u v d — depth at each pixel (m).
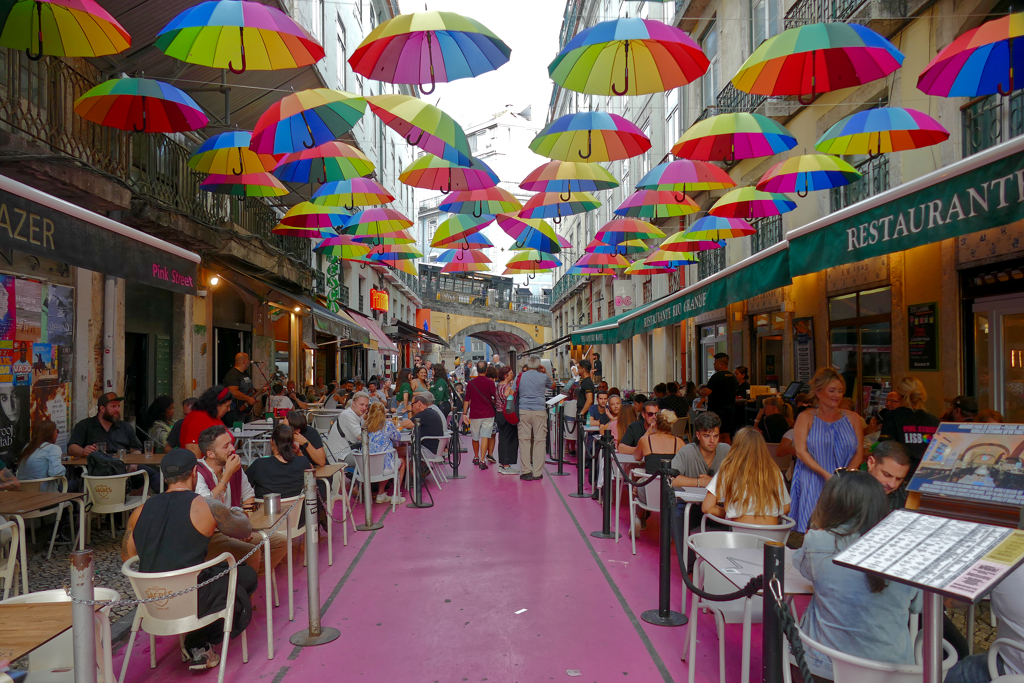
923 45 7.81
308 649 4.17
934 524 2.04
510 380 12.09
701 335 17.52
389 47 5.06
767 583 2.59
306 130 6.11
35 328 7.12
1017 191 3.75
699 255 16.58
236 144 7.02
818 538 2.83
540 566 5.82
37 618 2.71
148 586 3.51
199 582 3.67
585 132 6.82
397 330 30.09
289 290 17.22
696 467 5.61
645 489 6.04
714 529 5.50
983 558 1.78
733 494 4.16
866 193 9.16
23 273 6.93
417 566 5.85
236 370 10.74
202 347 12.12
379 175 28.66
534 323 57.03
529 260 14.02
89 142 7.25
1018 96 6.30
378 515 7.90
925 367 7.62
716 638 4.29
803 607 4.45
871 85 8.95
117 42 4.86
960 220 4.18
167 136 9.27
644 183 7.87
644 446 6.40
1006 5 6.73
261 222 13.41
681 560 3.52
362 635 4.38
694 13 15.80
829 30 4.68
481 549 6.38
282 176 7.79
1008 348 6.47
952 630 3.24
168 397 8.44
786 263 6.64
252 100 11.01
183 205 9.45
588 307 34.97
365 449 7.33
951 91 4.81
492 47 5.14
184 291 5.87
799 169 6.44
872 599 2.64
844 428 4.74
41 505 4.79
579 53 5.27
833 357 10.07
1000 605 2.64
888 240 4.86
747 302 13.71
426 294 50.38
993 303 6.67
